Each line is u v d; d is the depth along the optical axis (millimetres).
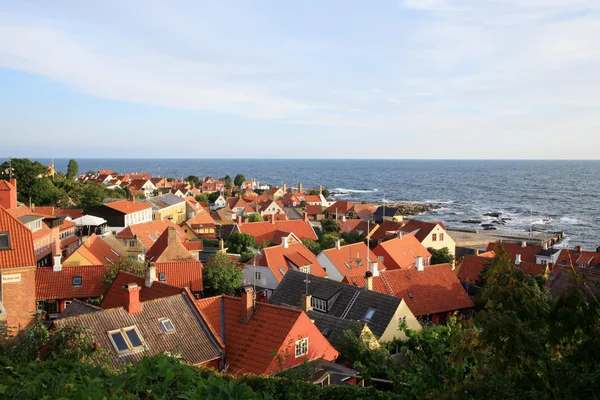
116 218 97312
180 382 12508
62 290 46719
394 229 102562
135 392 11867
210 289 54562
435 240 91500
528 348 9648
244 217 127750
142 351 26859
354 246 72375
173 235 59906
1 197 62531
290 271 51094
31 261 34031
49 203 121062
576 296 10273
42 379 11781
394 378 12461
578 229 148250
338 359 32500
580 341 10492
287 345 28734
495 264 11141
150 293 35531
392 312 39500
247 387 11758
